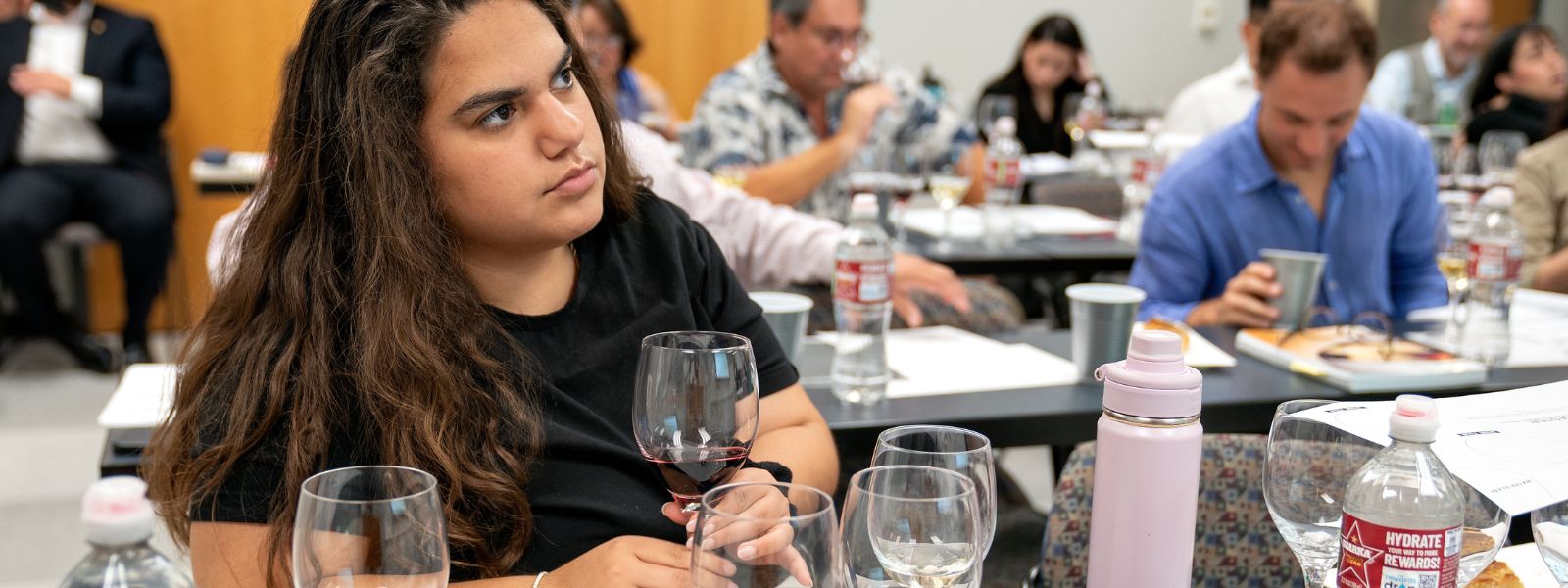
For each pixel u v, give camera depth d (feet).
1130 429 2.81
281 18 14.80
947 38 19.35
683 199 6.85
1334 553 3.06
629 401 3.98
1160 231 7.61
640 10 16.46
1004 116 14.74
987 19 19.42
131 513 3.08
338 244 3.65
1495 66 13.35
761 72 10.48
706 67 16.79
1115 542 2.86
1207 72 20.36
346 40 3.59
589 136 3.69
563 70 3.69
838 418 4.89
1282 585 4.17
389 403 3.45
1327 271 7.54
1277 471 3.08
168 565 3.29
